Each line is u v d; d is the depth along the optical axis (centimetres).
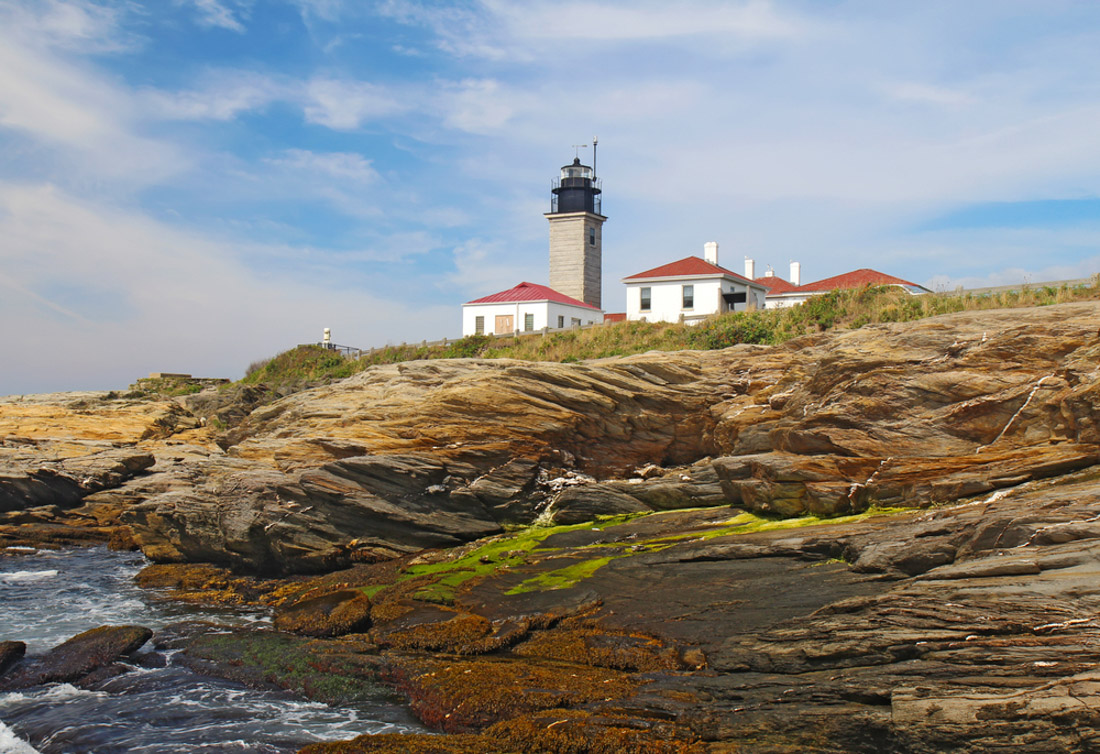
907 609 1256
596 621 1714
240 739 1392
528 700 1357
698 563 1905
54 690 1664
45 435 4319
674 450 3039
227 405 5147
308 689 1581
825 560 1728
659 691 1334
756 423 2661
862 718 1093
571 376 3016
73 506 3766
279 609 2194
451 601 1986
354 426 3027
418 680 1532
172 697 1592
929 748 1012
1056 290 3206
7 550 3338
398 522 2630
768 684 1277
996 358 2086
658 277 5109
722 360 3111
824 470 2102
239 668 1712
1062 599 1129
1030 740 945
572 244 7275
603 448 3009
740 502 2423
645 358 3133
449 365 3325
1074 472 1755
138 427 4594
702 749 1147
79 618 2211
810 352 2778
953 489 1878
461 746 1247
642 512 2631
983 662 1096
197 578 2641
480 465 2841
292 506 2641
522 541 2492
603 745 1183
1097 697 927
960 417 2039
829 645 1277
